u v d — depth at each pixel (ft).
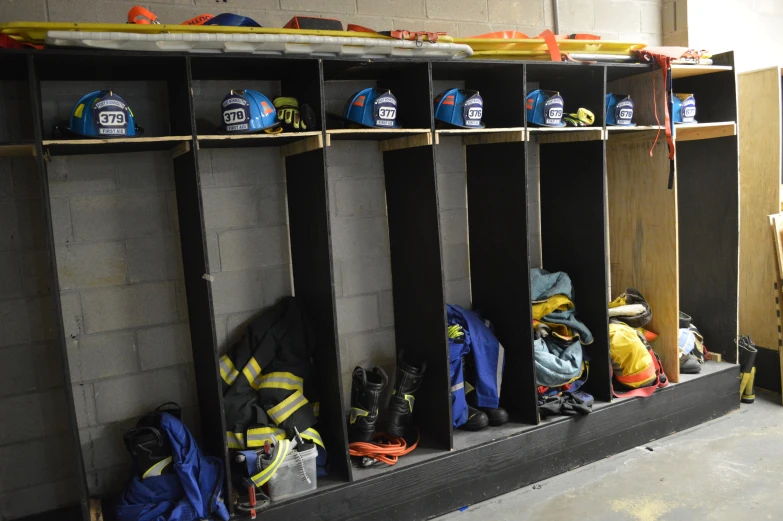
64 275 8.39
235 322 9.47
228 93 8.33
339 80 9.84
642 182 11.92
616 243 12.60
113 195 8.60
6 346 8.21
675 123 11.30
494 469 9.62
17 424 8.36
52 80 8.10
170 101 8.47
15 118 8.00
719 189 12.19
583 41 9.98
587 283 11.09
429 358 9.71
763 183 12.41
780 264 11.85
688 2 12.69
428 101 8.86
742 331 13.20
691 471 9.96
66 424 8.61
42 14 7.91
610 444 10.72
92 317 8.60
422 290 9.68
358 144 10.17
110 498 8.75
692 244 12.84
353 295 10.33
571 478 10.08
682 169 12.85
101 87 8.36
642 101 11.34
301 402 8.87
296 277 9.68
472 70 9.95
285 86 9.27
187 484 7.87
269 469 8.12
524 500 9.50
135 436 8.06
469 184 11.08
